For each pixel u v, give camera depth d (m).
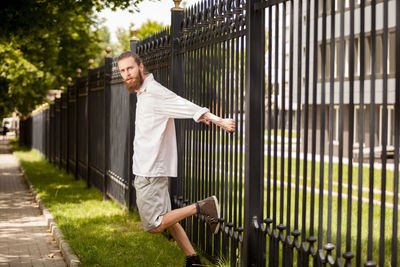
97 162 11.96
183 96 6.16
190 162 5.92
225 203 4.96
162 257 5.59
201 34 5.53
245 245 4.36
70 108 16.42
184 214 4.45
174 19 6.33
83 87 13.84
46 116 23.88
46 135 23.92
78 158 14.84
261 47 4.26
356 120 22.64
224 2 4.91
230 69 4.83
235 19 4.64
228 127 4.38
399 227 7.75
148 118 4.40
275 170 4.05
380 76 21.56
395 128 2.81
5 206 10.57
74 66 29.75
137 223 7.70
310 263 5.54
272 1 4.00
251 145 4.30
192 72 5.84
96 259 5.54
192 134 6.00
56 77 30.61
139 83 4.43
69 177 15.63
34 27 13.77
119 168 9.57
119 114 9.59
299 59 3.63
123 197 9.20
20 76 22.62
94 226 7.53
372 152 2.93
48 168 19.55
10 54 20.75
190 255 4.72
